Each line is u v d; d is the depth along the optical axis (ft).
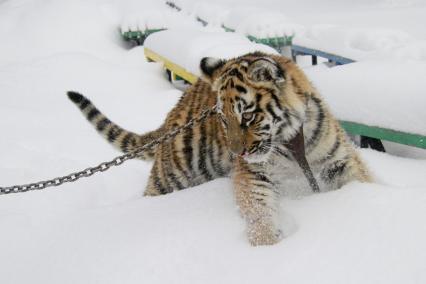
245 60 11.65
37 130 22.79
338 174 11.73
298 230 9.64
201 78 13.15
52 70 31.99
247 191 10.80
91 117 16.11
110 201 16.34
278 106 11.12
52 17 41.81
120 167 19.01
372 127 16.70
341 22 43.62
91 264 9.93
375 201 9.86
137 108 26.17
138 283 9.02
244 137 10.98
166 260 9.46
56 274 10.03
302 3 61.62
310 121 11.30
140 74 31.58
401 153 17.90
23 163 18.80
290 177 12.33
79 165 18.71
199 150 13.37
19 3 50.11
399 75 16.96
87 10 42.73
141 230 10.75
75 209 14.23
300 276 8.30
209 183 12.60
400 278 7.79
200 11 48.44
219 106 11.47
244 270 8.81
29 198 15.51
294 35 33.42
